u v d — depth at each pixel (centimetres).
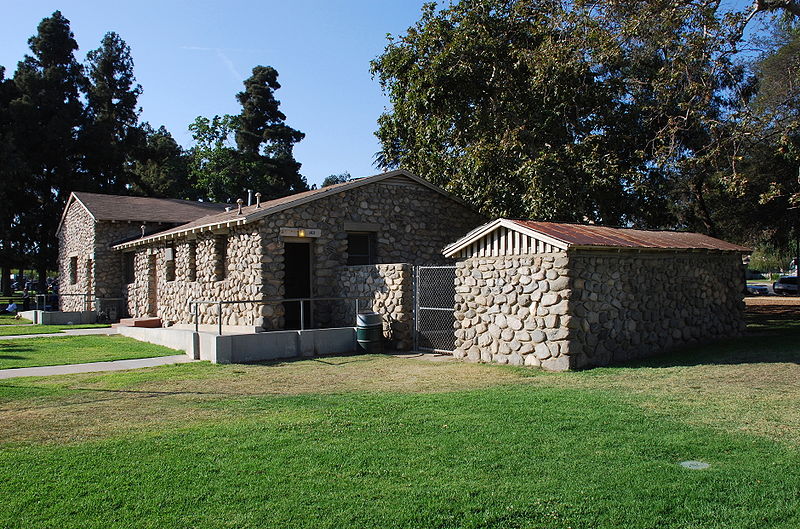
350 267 1530
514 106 1697
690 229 2458
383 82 2050
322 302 1565
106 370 1090
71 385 930
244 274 1522
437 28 1816
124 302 2533
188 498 456
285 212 1499
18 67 4241
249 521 415
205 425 670
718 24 1309
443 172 1991
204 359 1228
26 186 3941
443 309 1302
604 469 505
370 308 1462
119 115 4666
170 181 4850
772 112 1341
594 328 1064
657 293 1205
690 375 933
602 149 1697
